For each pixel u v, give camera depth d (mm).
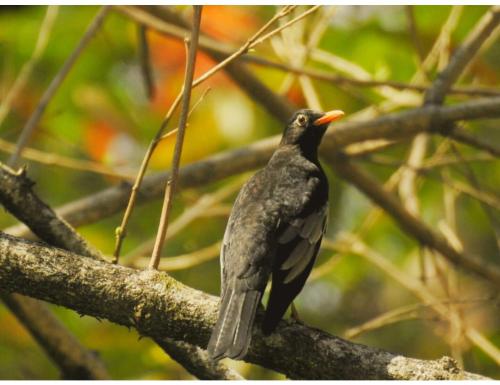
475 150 15938
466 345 12156
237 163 12273
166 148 15047
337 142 12445
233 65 12766
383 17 14609
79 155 15438
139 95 15188
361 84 12531
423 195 16094
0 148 12133
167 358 12883
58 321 10820
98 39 14586
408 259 15750
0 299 10680
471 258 13234
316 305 16469
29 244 7766
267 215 8742
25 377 13609
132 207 8195
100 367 11016
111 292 7684
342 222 16062
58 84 11750
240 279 8305
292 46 13562
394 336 16359
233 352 7504
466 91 12641
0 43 14258
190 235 15367
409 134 12555
